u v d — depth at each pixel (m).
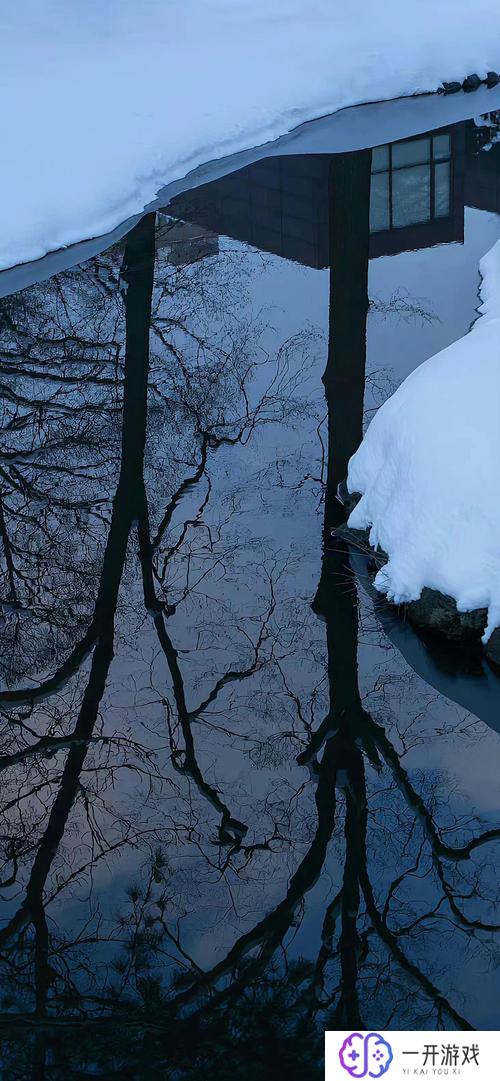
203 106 17.86
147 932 5.87
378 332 11.84
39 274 13.46
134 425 10.85
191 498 9.66
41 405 11.28
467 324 11.82
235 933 5.83
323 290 13.23
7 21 21.23
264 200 15.27
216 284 13.40
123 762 7.05
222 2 22.97
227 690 7.52
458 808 6.49
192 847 6.39
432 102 19.47
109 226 14.55
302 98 18.75
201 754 7.04
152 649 8.01
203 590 8.49
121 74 18.77
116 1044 5.32
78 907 6.05
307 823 6.50
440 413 7.77
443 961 5.62
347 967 5.62
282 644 7.85
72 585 8.75
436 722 7.10
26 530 9.52
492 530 7.22
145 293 13.17
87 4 22.42
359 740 7.00
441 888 6.02
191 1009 5.49
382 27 21.39
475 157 16.67
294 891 6.05
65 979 5.68
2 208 14.17
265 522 9.18
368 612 7.94
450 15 22.12
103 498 9.84
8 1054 5.31
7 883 6.20
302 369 11.48
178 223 14.72
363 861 6.21
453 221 14.98
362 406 10.60
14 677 7.86
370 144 17.16
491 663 7.29
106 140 16.22
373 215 15.03
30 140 15.87
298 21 21.80
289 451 10.13
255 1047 5.24
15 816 6.67
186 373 11.62
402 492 7.90
